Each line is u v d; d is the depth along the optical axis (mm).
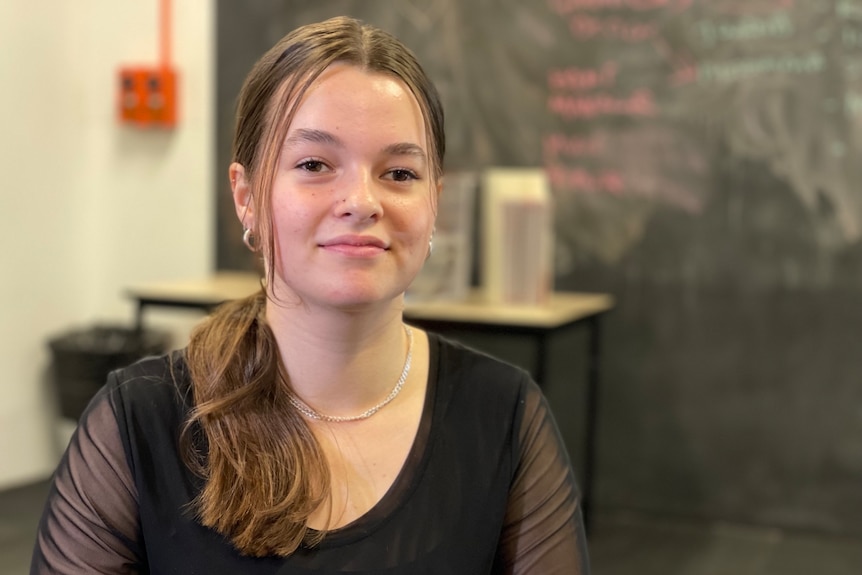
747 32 2555
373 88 917
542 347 2168
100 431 996
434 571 944
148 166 3166
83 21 3172
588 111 2725
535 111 2775
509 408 1066
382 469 989
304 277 924
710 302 2656
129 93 3094
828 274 2539
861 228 2496
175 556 933
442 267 2438
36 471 3092
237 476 935
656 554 2471
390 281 930
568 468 1094
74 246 3203
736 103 2584
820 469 2594
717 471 2689
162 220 3168
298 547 923
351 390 1008
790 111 2535
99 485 973
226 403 972
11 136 2928
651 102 2662
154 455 972
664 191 2672
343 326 971
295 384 1012
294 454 958
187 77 3090
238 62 3020
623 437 2770
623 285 2732
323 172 919
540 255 2389
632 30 2662
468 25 2812
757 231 2596
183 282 2816
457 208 2455
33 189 3021
